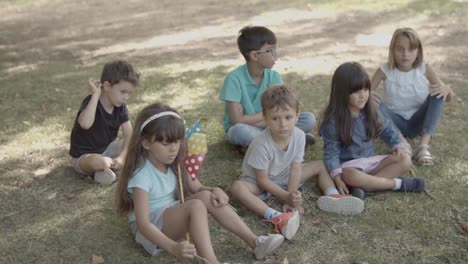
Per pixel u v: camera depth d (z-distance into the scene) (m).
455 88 5.48
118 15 10.76
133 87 3.79
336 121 3.62
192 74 6.43
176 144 2.83
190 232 2.85
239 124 4.08
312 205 3.54
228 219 3.00
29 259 3.07
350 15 9.30
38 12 11.52
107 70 3.73
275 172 3.54
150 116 2.82
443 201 3.50
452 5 9.41
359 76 3.47
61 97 5.76
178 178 3.04
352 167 3.65
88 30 9.49
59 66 7.11
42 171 4.08
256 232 3.26
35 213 3.54
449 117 4.79
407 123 4.39
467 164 3.97
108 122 3.91
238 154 4.31
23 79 6.53
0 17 11.13
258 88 4.17
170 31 9.05
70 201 3.67
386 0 10.18
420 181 3.57
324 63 6.63
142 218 2.84
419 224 3.25
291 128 3.30
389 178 3.64
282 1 10.95
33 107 5.48
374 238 3.14
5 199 3.71
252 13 10.07
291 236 3.13
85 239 3.25
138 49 7.92
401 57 4.21
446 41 7.29
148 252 3.07
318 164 3.76
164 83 6.10
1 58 7.69
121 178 2.95
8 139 4.70
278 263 2.97
